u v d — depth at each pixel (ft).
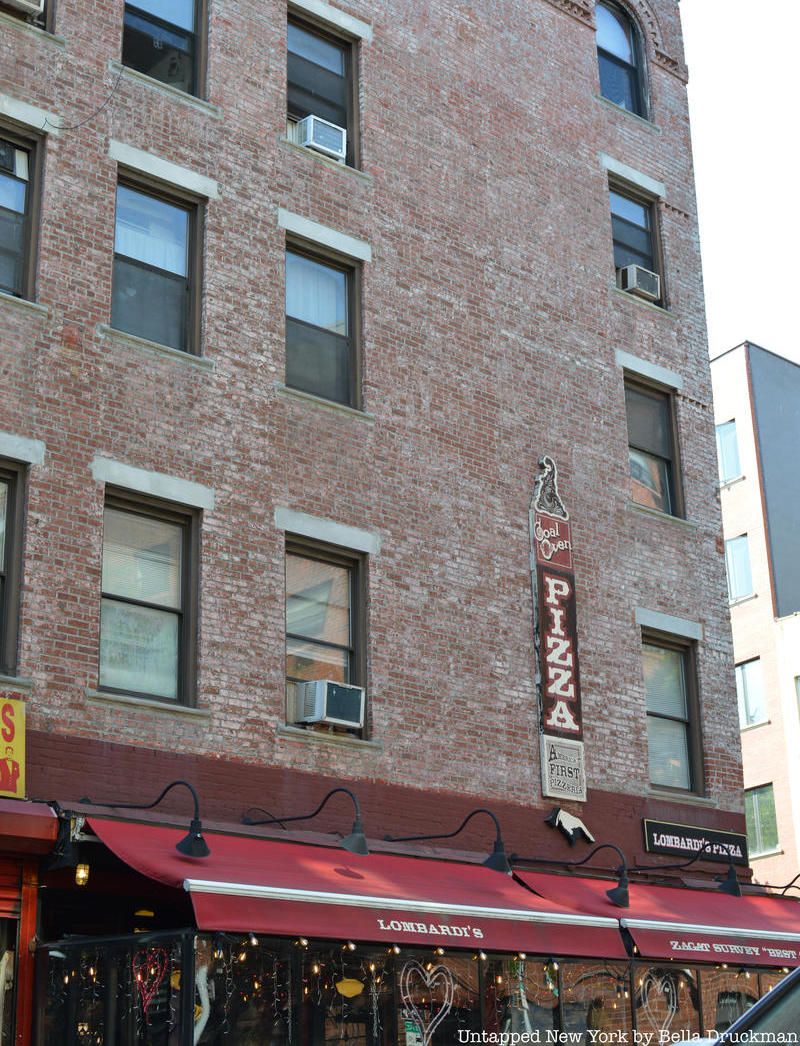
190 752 50.88
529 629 63.98
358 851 50.52
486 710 61.00
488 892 53.36
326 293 61.57
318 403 58.59
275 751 53.31
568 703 64.44
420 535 60.80
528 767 62.03
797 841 124.36
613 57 81.05
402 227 64.59
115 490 51.70
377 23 66.80
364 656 57.62
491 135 70.44
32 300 51.44
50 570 48.80
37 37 53.83
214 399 55.21
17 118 52.26
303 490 57.06
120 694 50.19
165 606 52.47
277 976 45.06
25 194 52.65
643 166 79.05
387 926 46.21
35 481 49.24
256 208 59.06
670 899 62.90
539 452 67.31
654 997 57.26
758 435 137.69
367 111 64.95
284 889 44.09
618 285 76.07
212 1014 43.01
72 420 50.80
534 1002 52.75
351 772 55.47
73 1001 44.57
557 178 73.26
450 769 58.90
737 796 72.02
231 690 52.65
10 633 47.73
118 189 55.57
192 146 57.62
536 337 69.21
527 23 74.79
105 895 48.88
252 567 54.54
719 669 73.36
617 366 73.05
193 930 43.01
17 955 45.03
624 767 66.44
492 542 63.72
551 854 61.62
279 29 62.49
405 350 62.90
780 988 25.02
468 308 66.28
